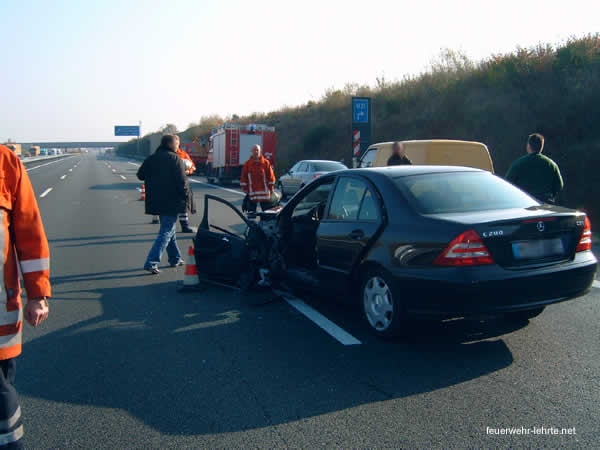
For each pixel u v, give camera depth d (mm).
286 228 6176
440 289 3971
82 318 5426
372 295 4688
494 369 3943
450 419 3191
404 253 4250
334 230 5117
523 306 3965
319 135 34250
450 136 20625
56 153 141375
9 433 2350
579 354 4199
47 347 4582
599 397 3449
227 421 3221
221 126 27453
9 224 2473
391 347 4449
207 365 4129
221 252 6434
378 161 11320
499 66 21875
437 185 4707
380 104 30766
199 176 37719
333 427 3121
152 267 7355
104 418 3285
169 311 5656
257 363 4148
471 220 4016
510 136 16391
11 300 2408
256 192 11188
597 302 5672
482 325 4984
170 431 3111
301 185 17547
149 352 4438
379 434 3027
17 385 3797
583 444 2889
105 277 7305
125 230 11648
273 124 47375
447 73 27672
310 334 4828
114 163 65062
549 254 4133
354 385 3703
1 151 2445
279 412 3326
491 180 4973
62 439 3037
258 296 6238
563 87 15891
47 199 18875
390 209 4551
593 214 11047
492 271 3895
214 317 5414
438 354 4270
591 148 12578
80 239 10508
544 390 3564
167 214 7375
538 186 6820
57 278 7258
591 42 17531
